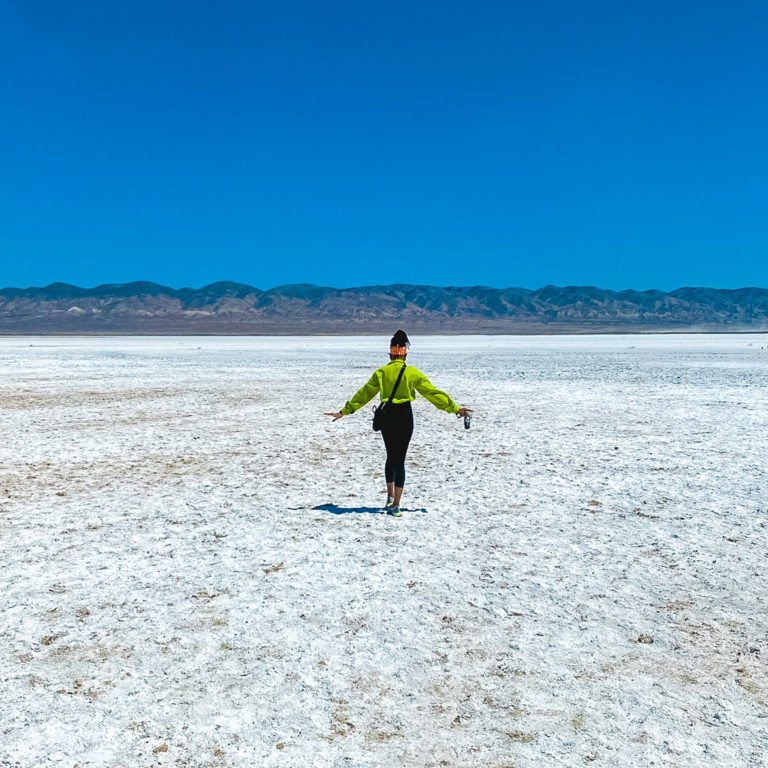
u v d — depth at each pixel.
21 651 4.69
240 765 3.50
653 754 3.58
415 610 5.35
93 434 14.70
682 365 40.66
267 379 30.12
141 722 3.87
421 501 8.81
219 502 8.82
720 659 4.59
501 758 3.56
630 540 7.13
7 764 3.49
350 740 3.71
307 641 4.82
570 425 15.74
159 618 5.21
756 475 10.23
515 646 4.75
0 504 8.75
